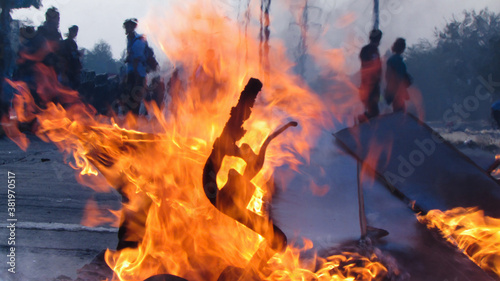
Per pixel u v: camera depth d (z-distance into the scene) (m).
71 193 6.27
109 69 20.02
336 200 5.20
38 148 9.83
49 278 3.62
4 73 11.76
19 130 11.38
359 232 4.45
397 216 4.93
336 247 4.10
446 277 3.72
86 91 13.93
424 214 4.56
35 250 4.20
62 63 12.08
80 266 3.89
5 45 11.79
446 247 4.25
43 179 7.00
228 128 3.28
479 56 18.17
